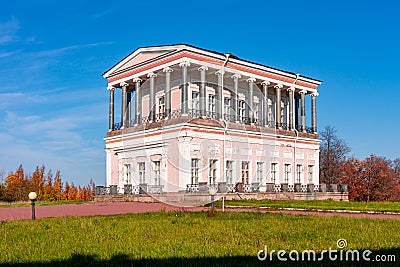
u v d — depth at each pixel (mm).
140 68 37281
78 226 12484
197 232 10742
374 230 11125
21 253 8531
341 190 41719
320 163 58281
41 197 66312
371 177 55125
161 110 34375
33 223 13773
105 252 8438
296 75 43219
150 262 7539
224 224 12508
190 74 34844
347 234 10414
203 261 7508
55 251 8688
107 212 20656
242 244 9039
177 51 33938
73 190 71812
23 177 69812
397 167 72000
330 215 16766
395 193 54562
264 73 39969
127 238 10039
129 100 40219
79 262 7742
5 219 17094
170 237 10039
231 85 37094
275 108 43875
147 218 14688
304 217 14875
